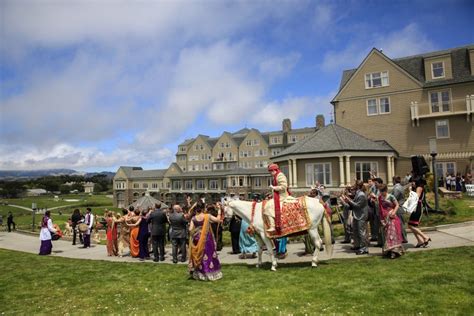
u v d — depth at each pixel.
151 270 10.93
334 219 17.33
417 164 14.40
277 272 9.28
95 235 22.62
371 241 12.77
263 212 9.72
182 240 12.24
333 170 26.44
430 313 5.88
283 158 29.08
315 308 6.47
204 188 74.12
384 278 7.84
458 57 32.81
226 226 18.52
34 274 11.23
